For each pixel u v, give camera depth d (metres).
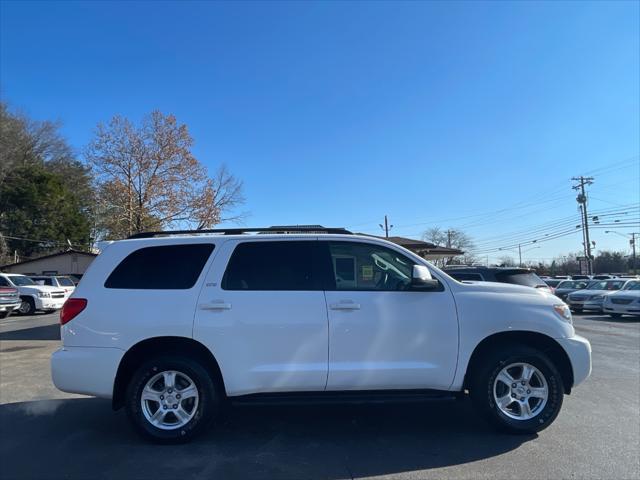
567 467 4.25
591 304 22.58
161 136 45.19
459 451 4.64
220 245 5.17
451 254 31.02
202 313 4.88
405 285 5.13
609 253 86.06
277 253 5.17
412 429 5.30
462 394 5.10
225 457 4.54
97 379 4.84
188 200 45.59
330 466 4.32
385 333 4.93
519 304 5.10
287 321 4.88
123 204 44.16
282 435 5.12
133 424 4.86
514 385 5.07
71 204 57.22
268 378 4.84
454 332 4.98
